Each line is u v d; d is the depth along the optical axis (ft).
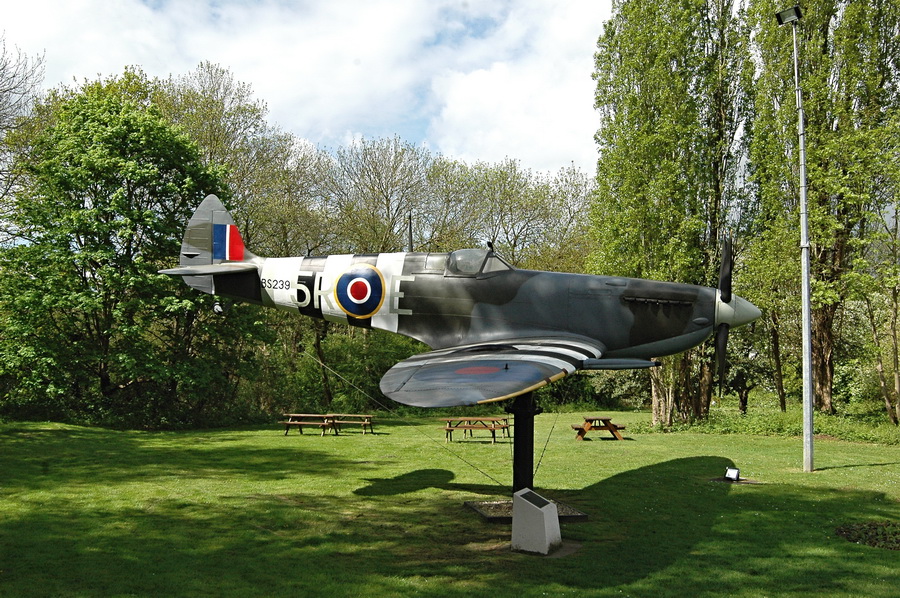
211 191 59.06
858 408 75.46
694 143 56.65
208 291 31.14
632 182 55.26
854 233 52.75
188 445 40.37
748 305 24.02
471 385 16.72
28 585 13.67
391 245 82.12
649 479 28.45
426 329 25.46
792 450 39.63
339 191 82.58
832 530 19.54
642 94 55.93
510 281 24.48
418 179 84.17
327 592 13.61
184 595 13.25
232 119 70.85
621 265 55.67
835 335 67.51
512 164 96.73
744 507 22.79
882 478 28.99
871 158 47.09
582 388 95.96
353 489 25.52
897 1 50.62
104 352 54.39
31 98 53.83
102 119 54.39
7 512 20.65
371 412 78.28
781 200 52.42
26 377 50.19
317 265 28.30
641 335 23.70
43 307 49.65
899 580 14.75
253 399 68.08
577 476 29.19
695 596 13.65
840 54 51.24
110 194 54.39
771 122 53.11
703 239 58.75
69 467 29.96
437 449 39.24
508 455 36.47
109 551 16.37
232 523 19.62
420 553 16.87
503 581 14.57
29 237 54.19
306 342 81.15
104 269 51.03
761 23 54.90
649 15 56.18
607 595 13.66
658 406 58.18
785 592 13.92
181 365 53.83
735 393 92.43
